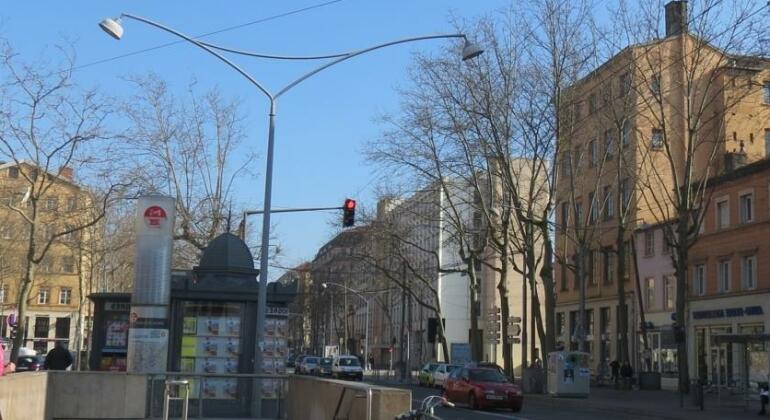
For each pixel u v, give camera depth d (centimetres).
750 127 4722
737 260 4047
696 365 4356
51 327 8938
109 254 5856
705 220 4350
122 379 1653
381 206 5275
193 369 2028
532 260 4303
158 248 1898
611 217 5391
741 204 4056
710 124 4638
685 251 3525
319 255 8338
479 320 8775
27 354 5144
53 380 1630
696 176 4850
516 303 8650
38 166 3203
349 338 10900
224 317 2069
